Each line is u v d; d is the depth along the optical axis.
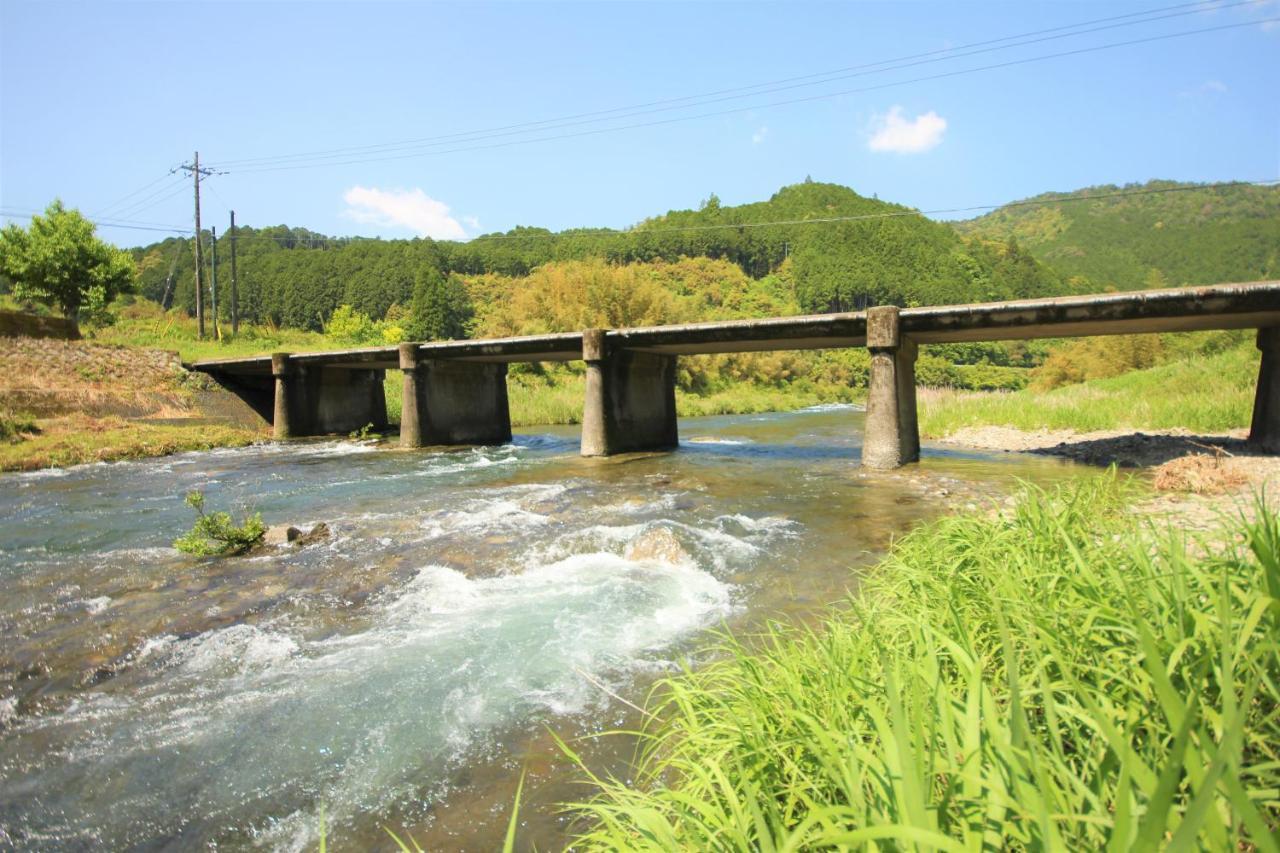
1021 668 2.94
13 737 4.62
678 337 16.89
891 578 5.29
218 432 22.95
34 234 33.41
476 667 5.38
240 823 3.71
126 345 28.36
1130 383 25.34
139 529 10.41
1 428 19.20
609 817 2.49
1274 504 7.24
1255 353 23.62
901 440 14.38
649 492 12.27
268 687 5.21
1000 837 1.60
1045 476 12.49
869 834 1.42
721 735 3.04
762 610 6.34
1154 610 2.67
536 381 39.03
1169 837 1.65
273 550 8.85
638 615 6.35
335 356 23.62
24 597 7.27
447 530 9.64
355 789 3.94
